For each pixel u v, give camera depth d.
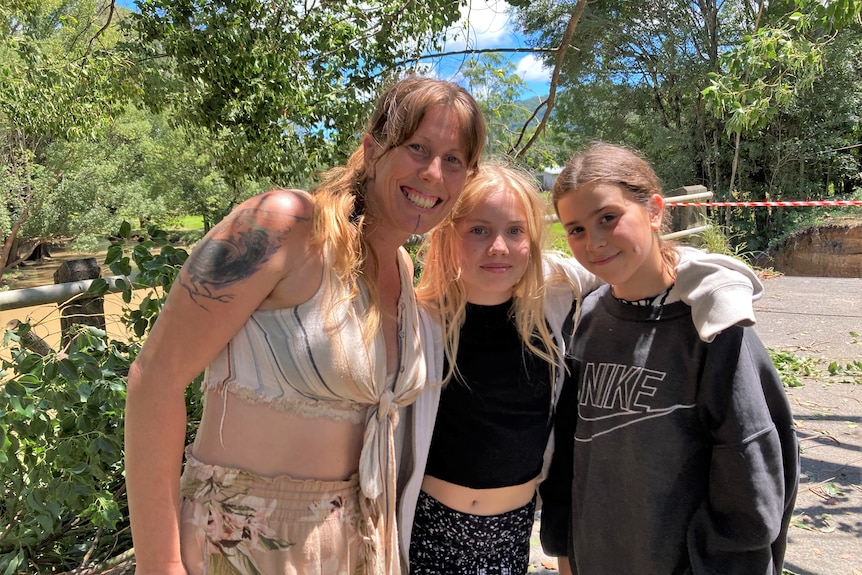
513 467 1.62
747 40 5.06
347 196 1.32
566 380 1.73
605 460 1.55
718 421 1.39
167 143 21.72
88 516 2.22
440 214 1.36
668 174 13.15
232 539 1.21
